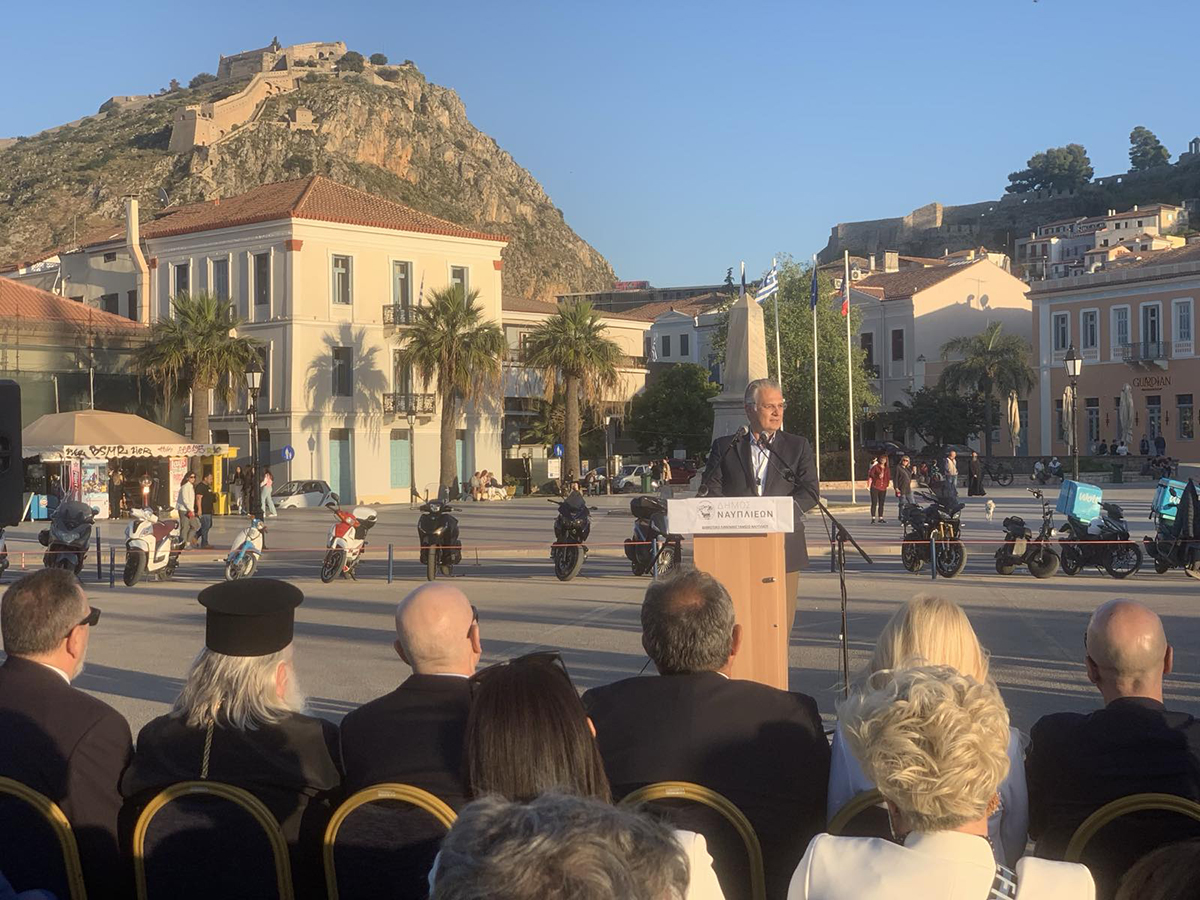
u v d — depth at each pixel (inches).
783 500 240.2
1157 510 775.1
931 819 105.0
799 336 2783.0
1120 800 145.4
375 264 2326.5
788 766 155.3
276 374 2247.8
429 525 852.6
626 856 68.1
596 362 2303.2
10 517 359.9
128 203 2429.9
